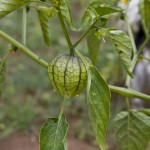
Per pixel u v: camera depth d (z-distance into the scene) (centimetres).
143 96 41
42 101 171
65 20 35
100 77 33
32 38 222
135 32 86
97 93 33
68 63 35
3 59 44
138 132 45
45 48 217
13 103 161
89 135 143
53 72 35
